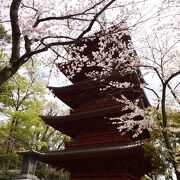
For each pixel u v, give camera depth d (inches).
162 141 453.1
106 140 666.8
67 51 342.0
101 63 560.1
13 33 229.9
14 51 228.7
